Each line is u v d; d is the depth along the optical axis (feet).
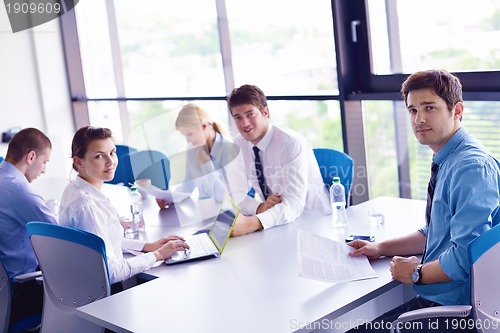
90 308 6.75
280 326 5.94
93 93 20.02
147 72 18.13
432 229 7.16
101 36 19.31
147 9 17.63
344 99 12.99
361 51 12.83
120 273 7.82
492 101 11.00
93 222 8.29
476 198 6.55
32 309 9.01
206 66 16.35
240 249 8.36
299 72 14.08
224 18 15.53
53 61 19.35
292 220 9.50
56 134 19.61
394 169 13.26
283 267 7.53
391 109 12.87
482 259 6.13
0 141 18.44
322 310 6.23
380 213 9.37
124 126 19.08
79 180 8.65
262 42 14.74
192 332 5.97
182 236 9.19
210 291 6.97
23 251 9.52
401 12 12.23
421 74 7.09
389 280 6.93
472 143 7.02
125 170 14.20
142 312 6.54
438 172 7.23
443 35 11.71
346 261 7.45
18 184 9.50
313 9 13.41
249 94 10.14
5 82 18.53
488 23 11.01
